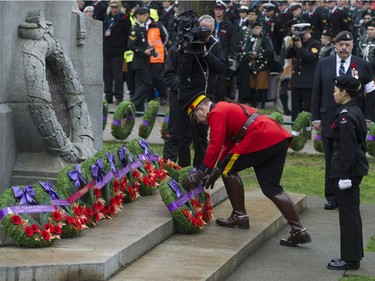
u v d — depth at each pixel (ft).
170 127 40.19
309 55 56.75
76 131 34.53
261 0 82.12
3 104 30.96
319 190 43.57
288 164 49.73
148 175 34.47
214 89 37.09
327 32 57.67
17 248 26.66
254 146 31.37
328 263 30.96
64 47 35.40
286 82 68.33
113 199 31.04
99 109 39.14
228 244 30.78
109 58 70.49
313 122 38.88
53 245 27.09
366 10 78.23
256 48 68.80
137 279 26.14
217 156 31.14
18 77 31.27
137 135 57.88
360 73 38.22
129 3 70.64
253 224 33.83
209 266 27.99
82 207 29.07
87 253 26.37
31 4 32.45
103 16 73.97
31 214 27.40
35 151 31.96
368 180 45.78
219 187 37.32
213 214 34.94
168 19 77.87
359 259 30.53
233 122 31.35
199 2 59.57
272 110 70.64
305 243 33.06
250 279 29.09
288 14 76.28
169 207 31.22
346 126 29.73
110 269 26.04
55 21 34.45
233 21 75.41
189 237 31.37
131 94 71.77
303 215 38.47
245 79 69.51
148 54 65.92
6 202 26.84
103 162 31.12
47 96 31.45
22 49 31.48
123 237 28.40
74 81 34.53
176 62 39.32
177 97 38.68
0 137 30.35
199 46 35.96
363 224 37.17
